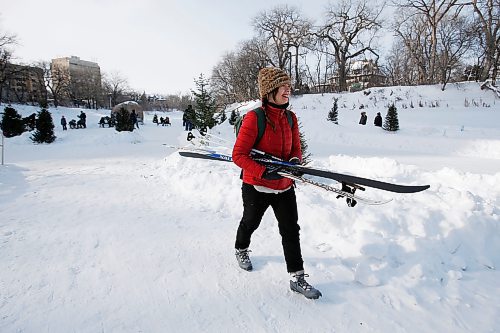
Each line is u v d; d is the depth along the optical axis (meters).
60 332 1.98
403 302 2.36
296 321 2.17
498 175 5.60
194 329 2.06
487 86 28.95
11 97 67.00
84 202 4.56
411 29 39.25
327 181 5.67
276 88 2.36
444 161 11.76
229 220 3.93
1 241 3.17
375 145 16.47
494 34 30.69
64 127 24.17
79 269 2.70
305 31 44.16
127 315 2.16
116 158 9.88
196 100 15.95
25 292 2.36
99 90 76.50
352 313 2.25
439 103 27.98
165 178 6.07
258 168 2.32
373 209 3.60
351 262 2.89
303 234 3.45
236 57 52.66
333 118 22.36
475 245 3.00
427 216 3.27
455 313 2.24
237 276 2.68
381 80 50.00
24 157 10.62
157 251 3.05
